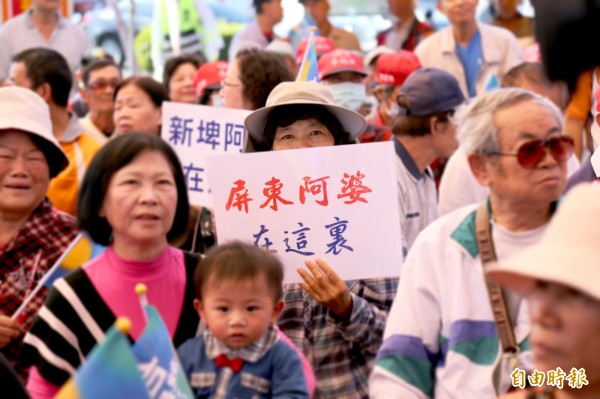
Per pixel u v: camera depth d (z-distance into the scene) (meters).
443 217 5.92
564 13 3.33
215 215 6.46
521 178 5.58
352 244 6.39
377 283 6.49
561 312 3.29
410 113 8.09
